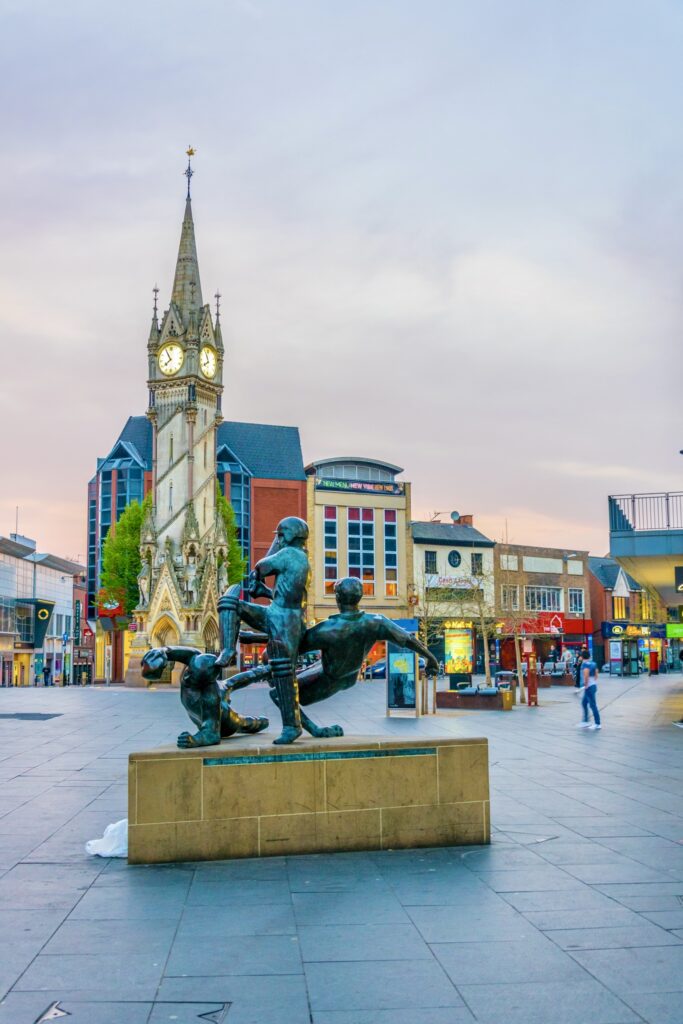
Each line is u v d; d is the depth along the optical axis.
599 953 6.26
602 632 85.19
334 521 74.00
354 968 6.03
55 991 5.67
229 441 76.94
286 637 9.84
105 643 71.12
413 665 28.05
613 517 27.41
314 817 9.30
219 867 8.76
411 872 8.48
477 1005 5.41
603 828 10.46
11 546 82.38
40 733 22.91
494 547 78.25
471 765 9.68
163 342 59.12
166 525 58.00
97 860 9.16
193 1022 5.20
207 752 9.13
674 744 19.78
